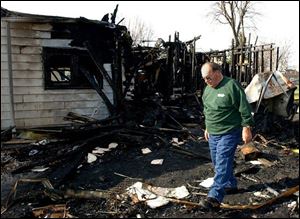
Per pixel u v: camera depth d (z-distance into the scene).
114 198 4.73
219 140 4.37
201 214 4.23
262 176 5.61
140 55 12.97
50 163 6.39
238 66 13.43
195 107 12.52
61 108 9.33
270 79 8.30
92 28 9.48
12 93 8.72
